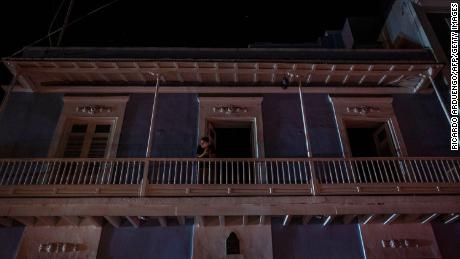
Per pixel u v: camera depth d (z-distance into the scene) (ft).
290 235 28.71
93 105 34.40
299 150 32.78
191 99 35.45
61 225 28.45
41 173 30.09
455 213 27.25
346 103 35.50
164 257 27.63
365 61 33.40
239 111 34.42
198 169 29.01
